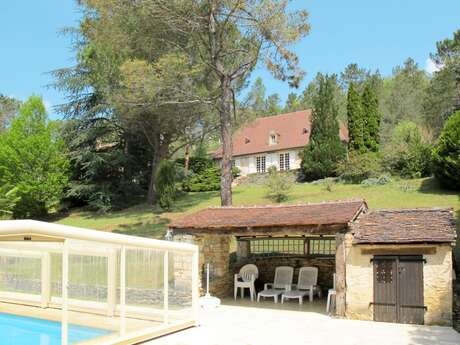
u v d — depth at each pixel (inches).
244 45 1038.4
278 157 2107.5
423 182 1307.8
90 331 502.6
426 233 554.3
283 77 975.6
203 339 484.4
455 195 1131.3
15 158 1529.3
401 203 1126.4
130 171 1658.5
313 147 1685.5
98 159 1525.6
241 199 1438.2
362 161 1454.2
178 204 1497.3
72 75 1508.4
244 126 1212.5
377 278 573.9
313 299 754.8
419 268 553.6
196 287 563.8
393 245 560.7
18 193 1508.4
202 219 728.3
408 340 466.3
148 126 1482.5
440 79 1868.8
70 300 572.1
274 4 922.1
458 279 647.1
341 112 2847.0
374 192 1269.7
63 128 1583.4
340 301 590.9
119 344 449.1
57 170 1582.2
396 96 2778.1
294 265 824.9
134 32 1075.9
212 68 1016.2
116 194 1587.1
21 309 663.1
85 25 1257.4
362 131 1694.1
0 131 2625.5
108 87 1267.2
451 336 482.0
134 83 997.8
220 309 665.6
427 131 1865.2
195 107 1234.0
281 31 921.5
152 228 1245.1
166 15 968.9
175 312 542.0
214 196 1578.5
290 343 461.1
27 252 684.1
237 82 1120.8
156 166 1552.7
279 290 746.8
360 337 482.6
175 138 1552.7
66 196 1604.3
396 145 1502.2
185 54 1042.7
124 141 1663.4
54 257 663.8
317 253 809.5
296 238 820.0
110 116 1541.6
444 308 538.0
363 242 576.1
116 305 540.4
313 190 1422.2
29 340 527.2
